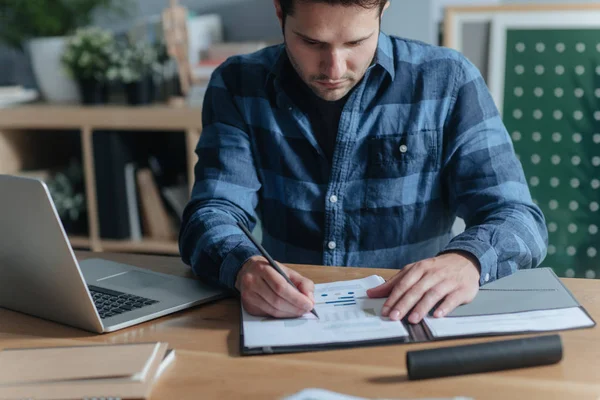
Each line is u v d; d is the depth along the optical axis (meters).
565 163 2.34
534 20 2.31
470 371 0.86
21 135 2.75
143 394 0.82
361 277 1.19
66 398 0.82
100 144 2.55
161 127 2.45
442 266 1.09
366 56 1.21
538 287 1.12
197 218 1.30
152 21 2.68
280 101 1.46
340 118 1.43
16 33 2.68
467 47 2.40
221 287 1.17
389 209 1.47
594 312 1.03
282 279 1.05
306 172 1.48
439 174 1.48
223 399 0.82
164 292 1.16
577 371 0.86
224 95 1.51
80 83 2.57
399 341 0.95
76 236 2.71
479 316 1.01
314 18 1.14
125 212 2.63
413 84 1.45
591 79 2.28
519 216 1.26
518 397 0.81
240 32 2.79
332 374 0.87
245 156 1.47
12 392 0.84
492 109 1.46
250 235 1.14
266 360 0.92
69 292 1.00
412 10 2.41
